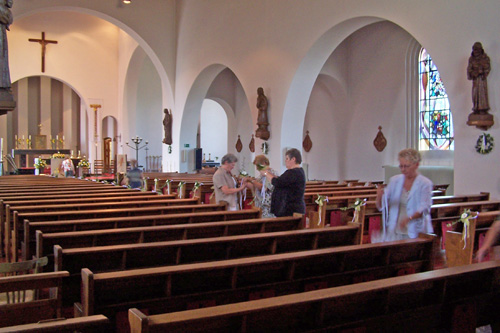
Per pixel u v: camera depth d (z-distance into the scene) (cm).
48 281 268
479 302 287
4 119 2522
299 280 330
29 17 2286
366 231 660
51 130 2700
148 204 678
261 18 1327
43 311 256
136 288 283
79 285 334
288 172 523
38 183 1155
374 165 1424
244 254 397
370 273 355
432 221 603
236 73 1447
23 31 2291
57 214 545
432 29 862
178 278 297
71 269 337
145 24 1823
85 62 2414
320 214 661
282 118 1245
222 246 393
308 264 337
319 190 918
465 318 278
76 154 2736
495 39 759
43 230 470
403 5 914
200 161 1864
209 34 1595
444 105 1221
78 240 404
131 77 2317
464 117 816
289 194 528
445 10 838
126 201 700
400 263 368
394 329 259
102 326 191
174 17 1877
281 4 1245
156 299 283
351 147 1507
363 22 1044
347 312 247
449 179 1161
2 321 246
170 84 1881
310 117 1684
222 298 307
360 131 1471
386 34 1362
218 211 590
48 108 2677
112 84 2469
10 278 259
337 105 1547
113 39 2464
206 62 1617
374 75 1409
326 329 235
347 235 441
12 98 957
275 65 1272
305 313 234
